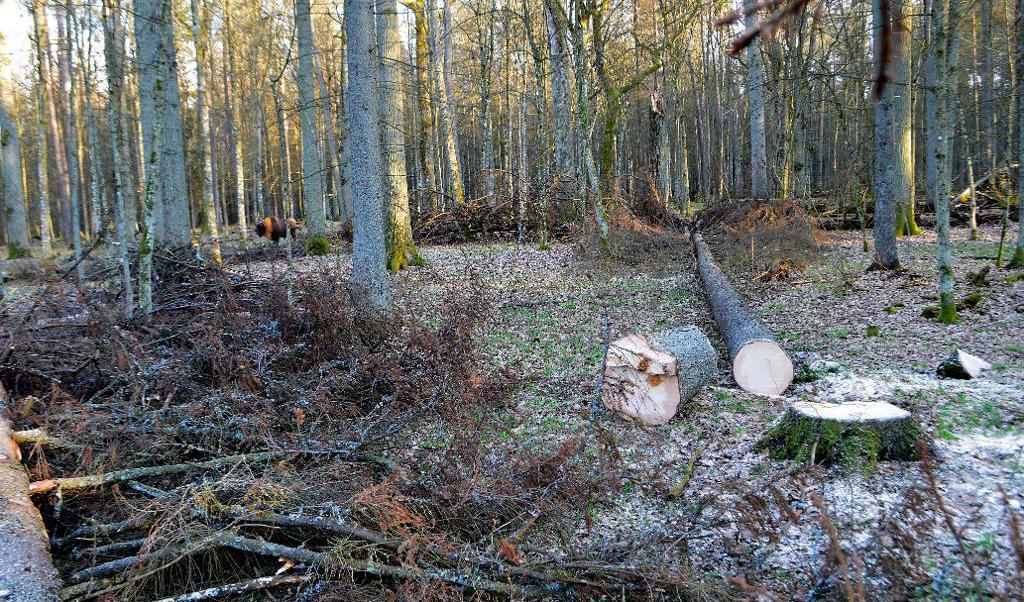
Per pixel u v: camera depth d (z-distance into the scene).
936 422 5.37
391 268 14.29
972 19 18.73
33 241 29.50
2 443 4.41
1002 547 3.46
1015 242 14.77
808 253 13.32
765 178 17.14
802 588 3.33
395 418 5.44
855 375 6.84
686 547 3.68
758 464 4.79
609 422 5.97
